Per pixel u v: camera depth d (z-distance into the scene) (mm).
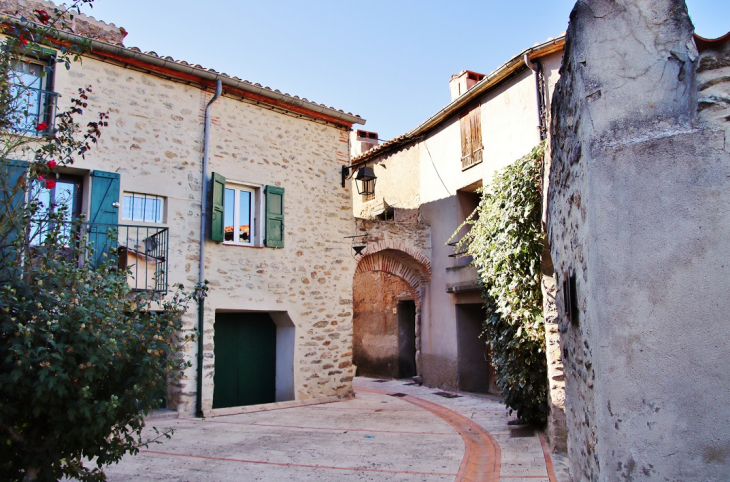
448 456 6258
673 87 2312
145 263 8469
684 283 2133
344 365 11258
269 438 7359
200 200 9625
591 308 2512
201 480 5344
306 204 11102
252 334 10711
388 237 12484
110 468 5742
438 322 12805
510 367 7207
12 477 3402
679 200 2184
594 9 2496
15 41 4195
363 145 17641
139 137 9023
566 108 3141
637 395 2152
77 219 4133
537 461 5617
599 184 2338
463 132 12188
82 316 3441
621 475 2148
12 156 6711
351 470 5711
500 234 7648
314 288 10969
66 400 3338
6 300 3229
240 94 10297
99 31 9859
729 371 2035
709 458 2020
